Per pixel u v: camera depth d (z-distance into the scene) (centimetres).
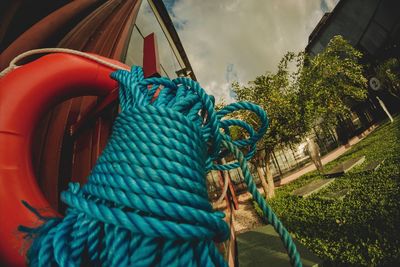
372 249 365
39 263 50
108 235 50
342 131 1953
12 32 193
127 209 52
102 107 140
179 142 59
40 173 146
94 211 48
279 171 1823
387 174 695
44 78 113
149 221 46
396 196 514
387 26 1777
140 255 47
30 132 110
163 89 72
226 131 89
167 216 48
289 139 1274
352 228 462
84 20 238
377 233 399
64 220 55
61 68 117
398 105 1859
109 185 53
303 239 509
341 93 1405
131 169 53
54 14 194
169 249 49
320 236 489
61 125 167
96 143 171
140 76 78
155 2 704
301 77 1288
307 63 1576
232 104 80
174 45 917
